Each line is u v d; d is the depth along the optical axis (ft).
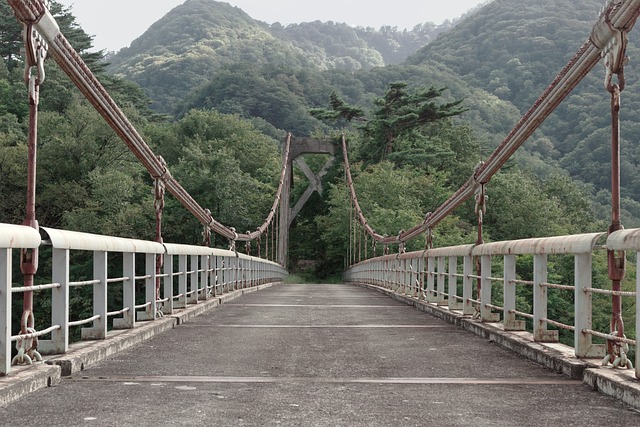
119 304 112.37
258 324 33.06
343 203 181.57
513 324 25.96
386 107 202.69
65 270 18.57
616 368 16.78
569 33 465.47
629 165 275.80
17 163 126.62
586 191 258.78
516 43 480.23
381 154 204.23
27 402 14.23
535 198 174.70
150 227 140.77
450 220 155.84
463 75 476.54
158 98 510.17
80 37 221.25
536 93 431.84
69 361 17.66
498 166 29.86
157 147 220.23
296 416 13.14
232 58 642.22
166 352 22.54
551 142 327.26
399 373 18.63
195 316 37.27
